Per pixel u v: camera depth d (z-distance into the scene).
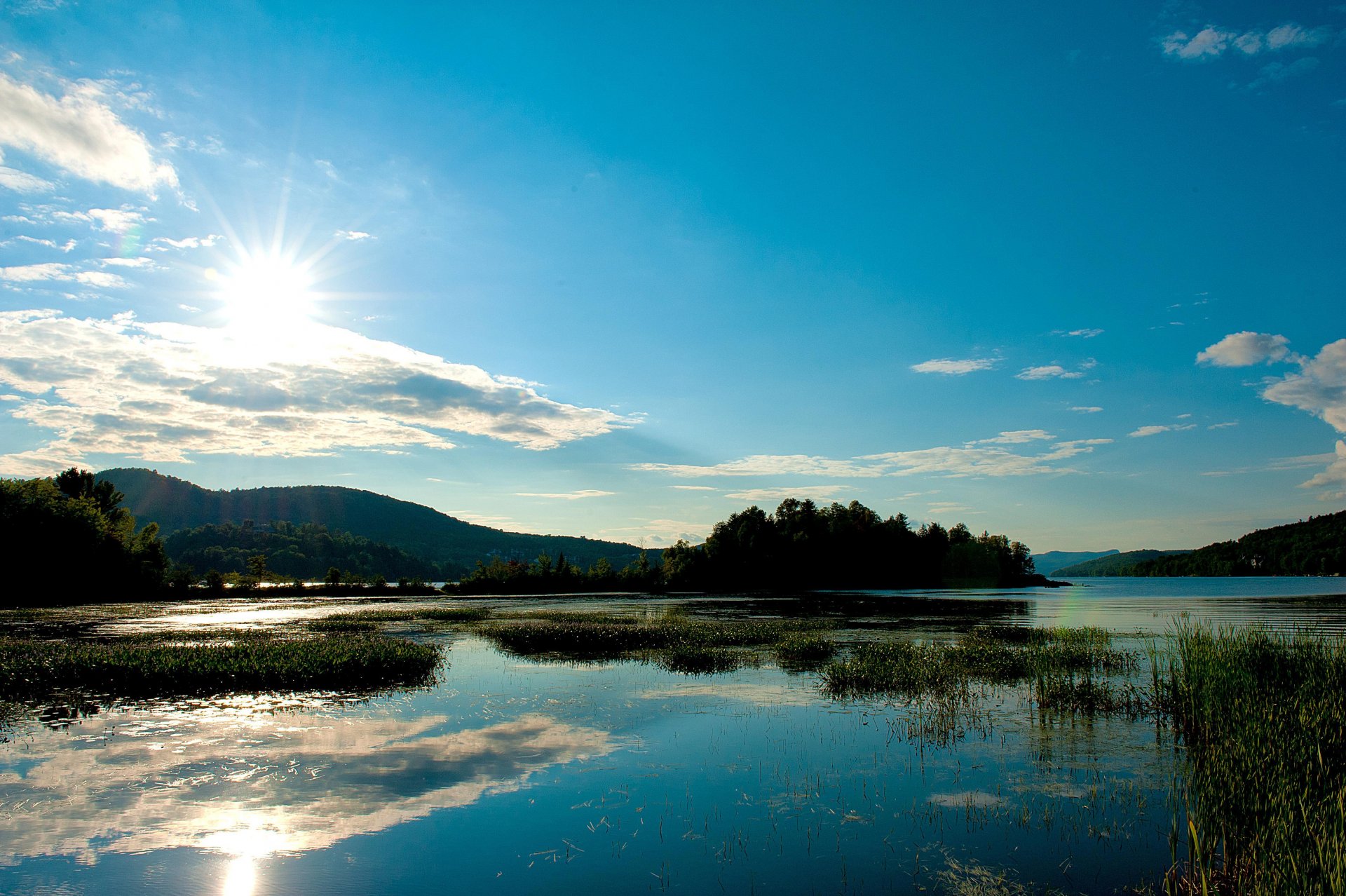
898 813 10.98
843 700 18.41
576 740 14.84
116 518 89.06
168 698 18.98
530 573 105.56
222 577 88.38
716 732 15.44
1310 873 7.52
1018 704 17.92
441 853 9.73
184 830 10.45
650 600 75.56
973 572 130.12
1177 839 9.43
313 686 20.53
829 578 117.75
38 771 12.98
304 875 9.12
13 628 38.56
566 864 9.40
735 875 9.09
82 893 8.65
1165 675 20.94
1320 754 10.06
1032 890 8.63
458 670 23.52
